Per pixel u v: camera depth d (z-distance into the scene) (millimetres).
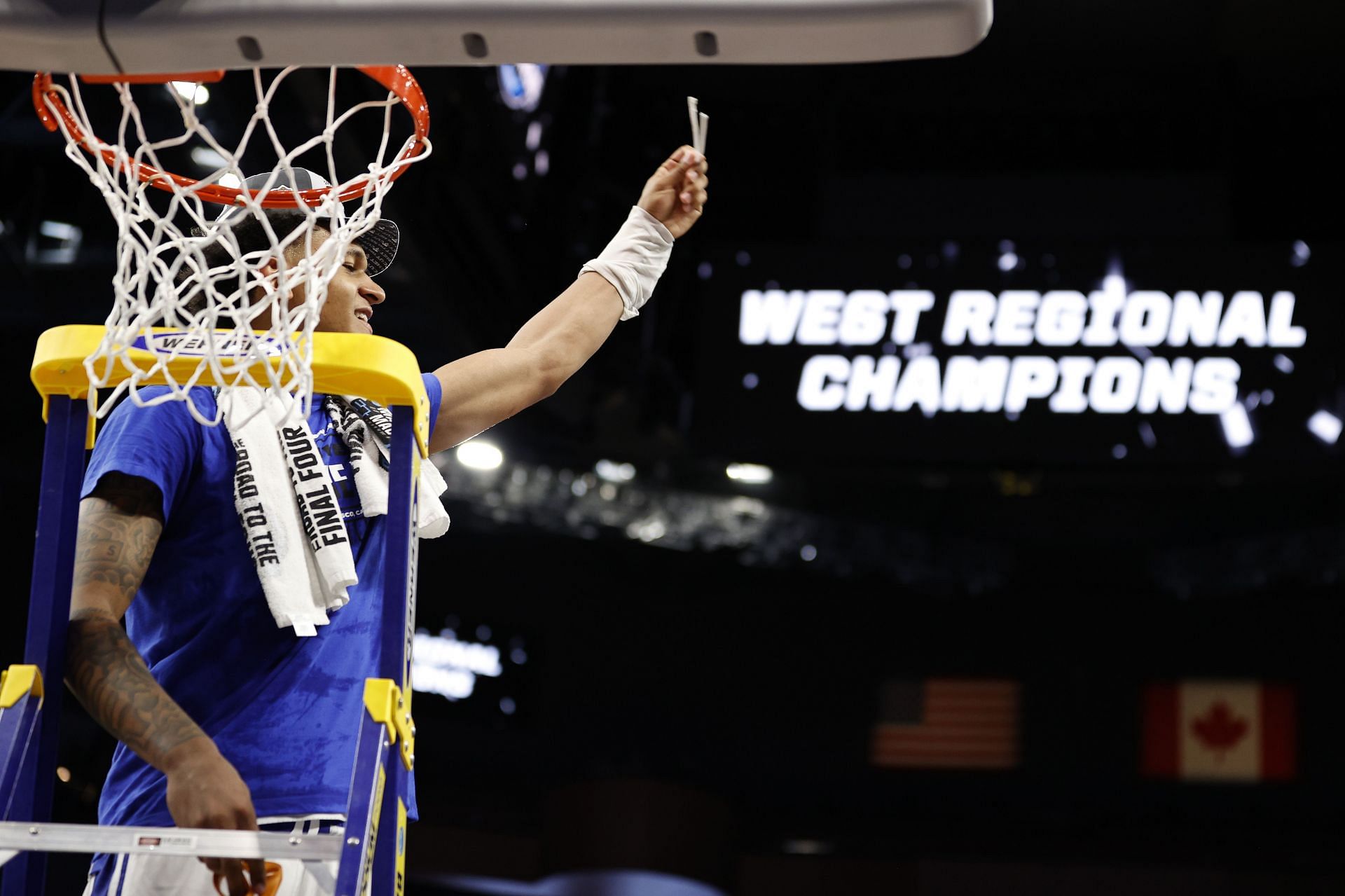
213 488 2660
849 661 21844
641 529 18953
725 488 18953
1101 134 14867
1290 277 12508
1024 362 12727
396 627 2416
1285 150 14469
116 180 2344
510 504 18656
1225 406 12414
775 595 22234
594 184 12930
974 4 1997
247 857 2156
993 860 20391
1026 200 14586
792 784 21391
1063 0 13359
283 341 2350
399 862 2404
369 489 2736
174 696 2566
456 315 11609
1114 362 12625
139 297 2322
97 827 2166
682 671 21922
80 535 2484
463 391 2846
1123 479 13094
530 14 2061
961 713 21406
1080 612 21516
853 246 13062
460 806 20734
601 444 14336
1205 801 20578
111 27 2086
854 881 20578
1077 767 20969
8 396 15742
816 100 14805
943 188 14727
